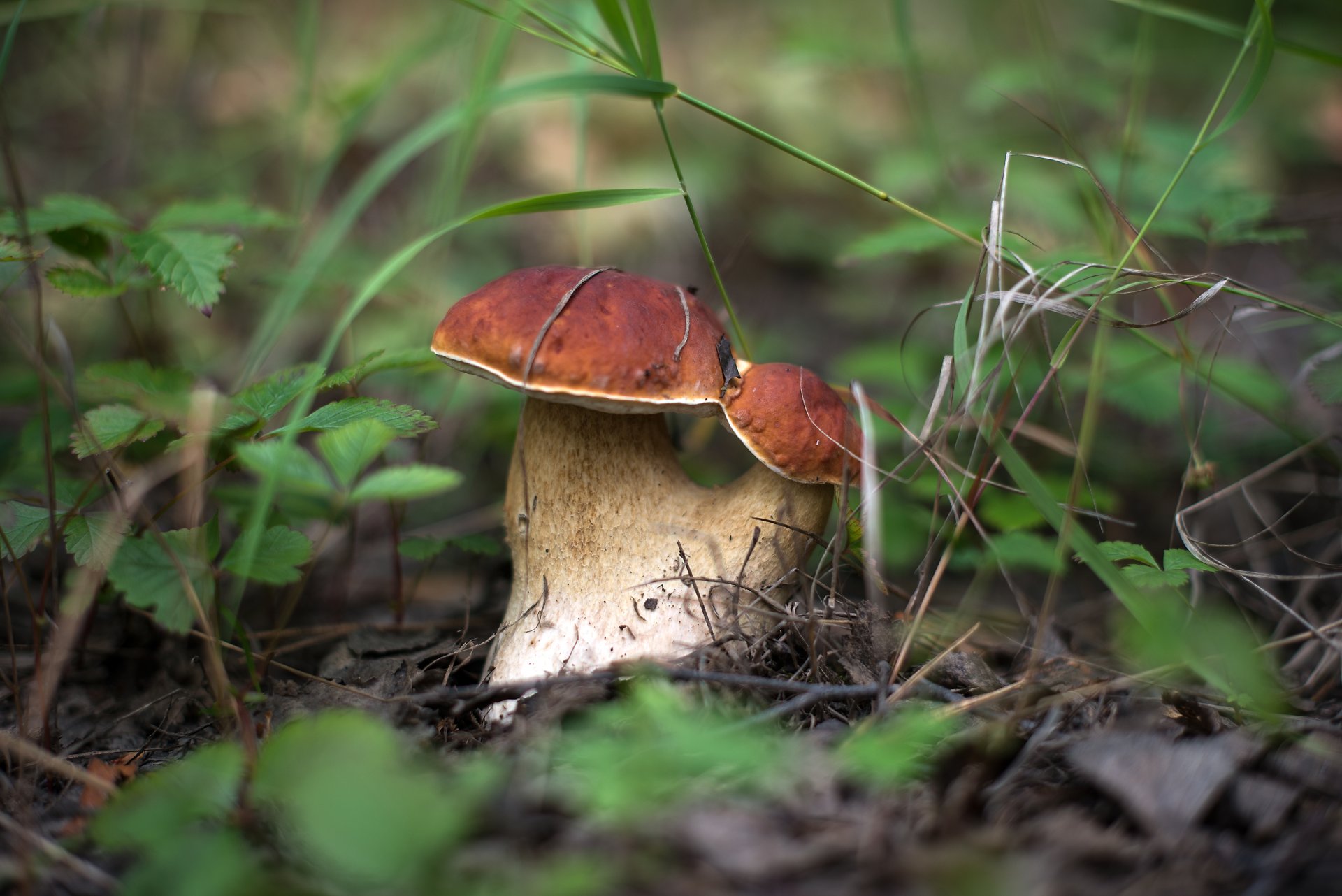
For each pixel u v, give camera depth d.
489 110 0.62
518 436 0.58
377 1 1.20
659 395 0.57
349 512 0.65
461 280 0.94
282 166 1.02
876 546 0.57
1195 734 0.54
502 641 0.60
